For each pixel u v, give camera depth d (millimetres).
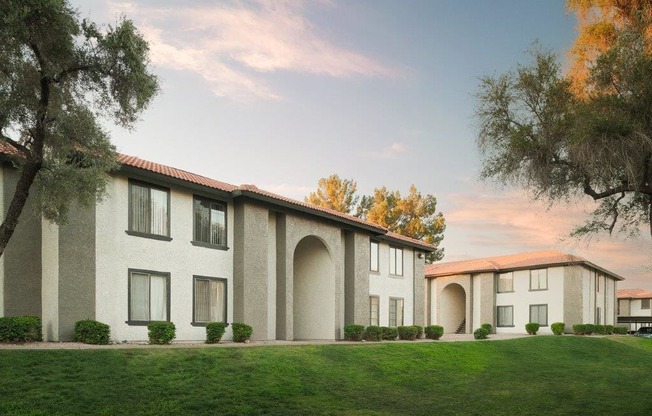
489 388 17875
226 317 22156
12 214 11461
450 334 46969
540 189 11188
